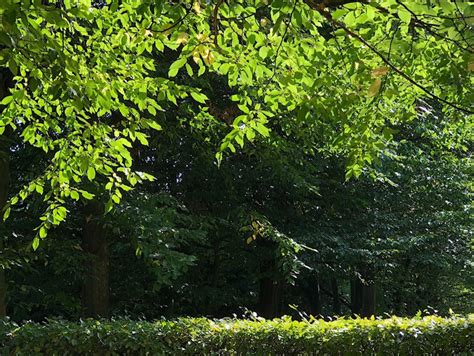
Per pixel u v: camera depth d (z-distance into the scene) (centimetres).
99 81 458
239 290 1541
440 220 1374
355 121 552
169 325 638
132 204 906
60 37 448
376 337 626
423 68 524
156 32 418
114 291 1248
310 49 443
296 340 621
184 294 1352
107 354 608
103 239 999
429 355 637
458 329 651
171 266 880
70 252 951
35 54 338
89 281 981
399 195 1342
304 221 1302
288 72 448
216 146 1007
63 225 1066
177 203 970
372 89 392
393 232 1361
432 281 1919
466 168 1365
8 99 474
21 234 1012
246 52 443
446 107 616
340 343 619
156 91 575
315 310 1803
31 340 604
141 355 612
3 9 287
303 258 1247
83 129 567
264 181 1207
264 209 1256
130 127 506
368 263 1345
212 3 380
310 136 875
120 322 662
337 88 499
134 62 511
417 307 1981
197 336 624
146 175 528
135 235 880
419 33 439
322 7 348
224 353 621
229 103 1062
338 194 1283
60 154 511
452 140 1060
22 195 557
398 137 1284
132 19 474
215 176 1159
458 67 373
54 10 323
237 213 1077
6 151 816
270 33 422
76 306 1047
